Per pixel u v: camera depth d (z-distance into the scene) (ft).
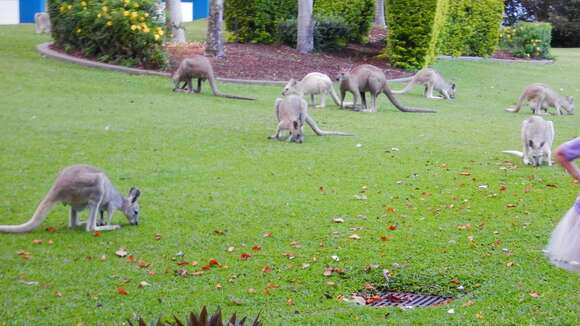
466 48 98.78
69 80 60.54
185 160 38.78
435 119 56.39
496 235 27.99
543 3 160.56
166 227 28.17
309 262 24.85
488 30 99.30
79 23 68.39
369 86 58.44
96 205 26.99
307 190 33.94
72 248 25.55
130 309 20.76
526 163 40.55
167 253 25.45
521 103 62.95
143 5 68.33
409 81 77.00
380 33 109.09
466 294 22.71
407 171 38.24
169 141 42.98
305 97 64.49
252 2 86.99
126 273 23.52
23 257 24.48
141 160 38.32
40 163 36.58
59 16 70.79
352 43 95.45
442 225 29.19
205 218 29.40
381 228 28.66
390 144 45.21
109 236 26.94
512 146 46.01
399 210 31.24
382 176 37.04
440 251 26.09
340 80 58.90
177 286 22.61
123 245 26.05
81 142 41.50
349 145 44.39
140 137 43.60
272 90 65.21
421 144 45.57
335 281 23.40
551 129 40.73
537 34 106.22
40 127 44.55
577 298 21.95
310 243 26.73
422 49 81.92
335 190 34.12
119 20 66.64
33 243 25.85
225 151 41.24
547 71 94.07
